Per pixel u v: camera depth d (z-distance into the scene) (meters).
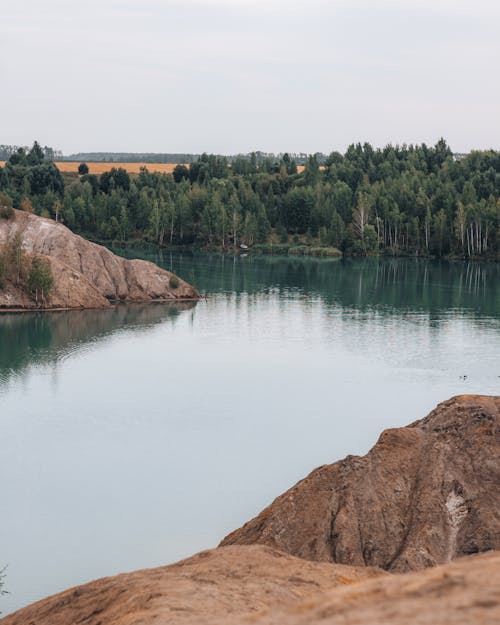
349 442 69.25
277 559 34.31
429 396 85.06
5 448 67.06
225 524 52.44
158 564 46.81
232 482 59.78
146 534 50.75
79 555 47.94
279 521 44.16
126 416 76.88
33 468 62.41
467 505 44.94
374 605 18.66
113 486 58.94
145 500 56.22
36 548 48.88
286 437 70.56
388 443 49.19
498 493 45.38
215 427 73.56
